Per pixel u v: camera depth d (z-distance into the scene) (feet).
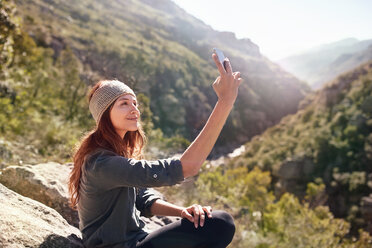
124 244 4.76
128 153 5.08
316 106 207.82
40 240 4.93
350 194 134.51
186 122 215.72
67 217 8.03
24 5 196.24
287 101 311.47
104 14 304.91
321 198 87.04
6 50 26.48
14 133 22.36
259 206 49.26
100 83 4.84
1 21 23.70
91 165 4.45
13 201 6.01
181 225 4.88
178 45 298.76
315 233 35.73
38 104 36.86
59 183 8.59
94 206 4.65
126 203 4.77
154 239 4.83
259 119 279.49
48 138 22.91
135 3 378.94
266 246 23.59
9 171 8.35
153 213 5.89
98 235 4.73
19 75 39.04
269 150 177.47
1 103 25.73
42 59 65.05
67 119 37.32
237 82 4.33
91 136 4.76
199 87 245.65
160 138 26.25
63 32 188.03
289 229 33.42
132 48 222.89
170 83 223.92
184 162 4.20
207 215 4.93
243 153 197.57
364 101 175.73
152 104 199.41
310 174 148.97
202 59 282.15
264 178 64.75
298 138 177.68
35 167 9.48
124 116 4.63
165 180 4.14
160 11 382.22
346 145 154.30
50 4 233.35
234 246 20.27
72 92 44.96
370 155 144.36
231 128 250.57
